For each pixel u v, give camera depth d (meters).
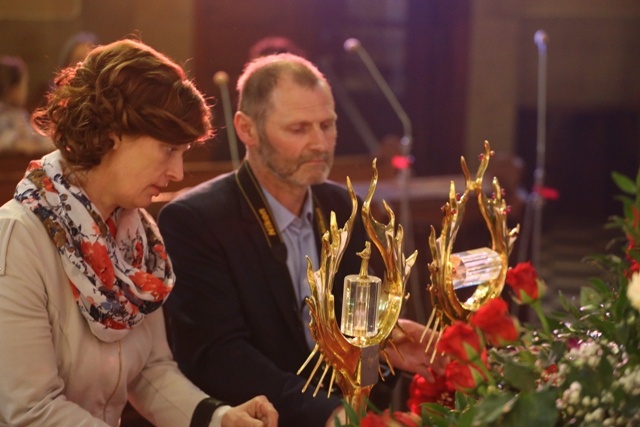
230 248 2.95
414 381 2.35
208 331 2.90
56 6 9.59
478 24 11.26
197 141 2.33
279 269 2.98
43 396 2.21
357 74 11.74
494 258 2.38
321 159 2.95
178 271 2.96
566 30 11.59
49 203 2.26
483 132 11.47
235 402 2.83
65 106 2.21
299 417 2.69
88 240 2.25
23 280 2.21
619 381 1.69
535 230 6.12
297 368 2.98
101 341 2.36
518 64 11.62
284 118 2.90
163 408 2.52
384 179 6.53
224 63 10.49
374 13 11.67
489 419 1.61
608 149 11.98
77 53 6.97
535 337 2.09
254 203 3.01
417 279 5.24
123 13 9.78
